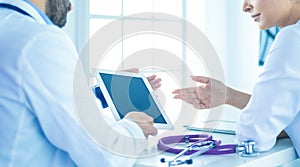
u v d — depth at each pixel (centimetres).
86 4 243
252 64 335
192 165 108
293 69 124
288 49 126
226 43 337
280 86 124
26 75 84
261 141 124
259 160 116
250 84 333
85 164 89
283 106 124
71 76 88
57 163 91
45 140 89
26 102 85
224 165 109
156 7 292
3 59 84
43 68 84
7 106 85
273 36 316
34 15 94
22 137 86
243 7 148
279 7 137
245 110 130
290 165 134
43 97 84
